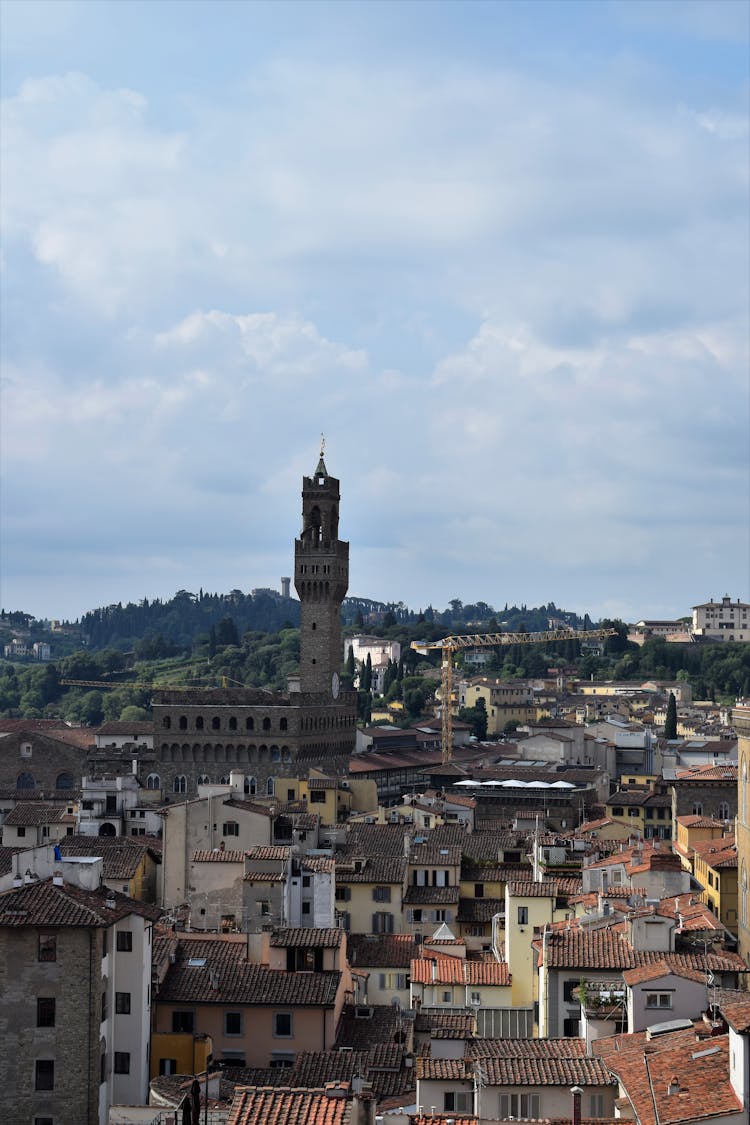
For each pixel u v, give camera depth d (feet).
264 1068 445.37
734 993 359.25
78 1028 394.93
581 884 582.76
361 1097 262.67
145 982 432.25
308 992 467.11
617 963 403.54
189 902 627.87
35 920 395.96
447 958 540.11
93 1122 394.11
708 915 470.80
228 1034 463.83
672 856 572.92
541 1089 316.81
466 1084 347.77
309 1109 258.37
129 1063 425.28
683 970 359.05
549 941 419.74
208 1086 372.79
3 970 396.98
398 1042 442.91
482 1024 480.64
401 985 583.58
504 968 512.63
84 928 395.75
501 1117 315.78
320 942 487.20
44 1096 393.70
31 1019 395.55
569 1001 401.90
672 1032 329.93
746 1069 260.62
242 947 501.15
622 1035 344.08
